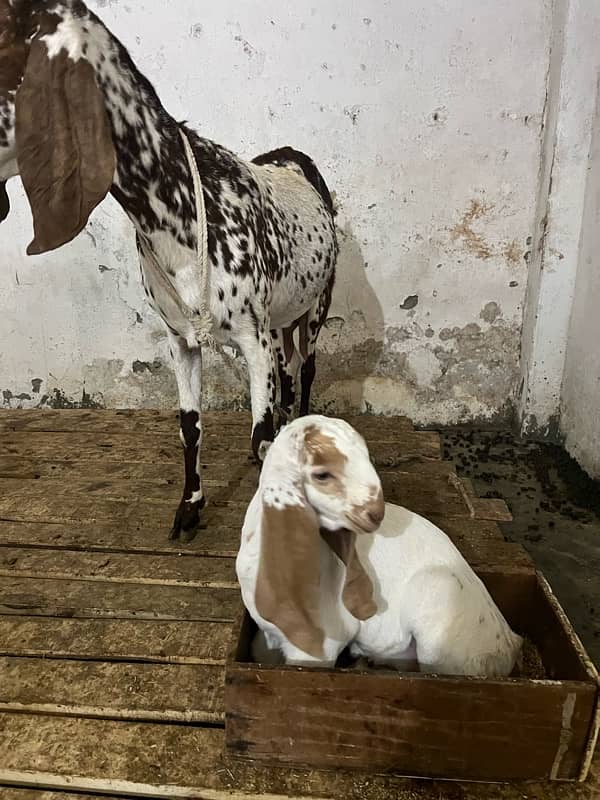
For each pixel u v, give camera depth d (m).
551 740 1.14
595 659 1.85
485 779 1.19
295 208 2.28
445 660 1.23
